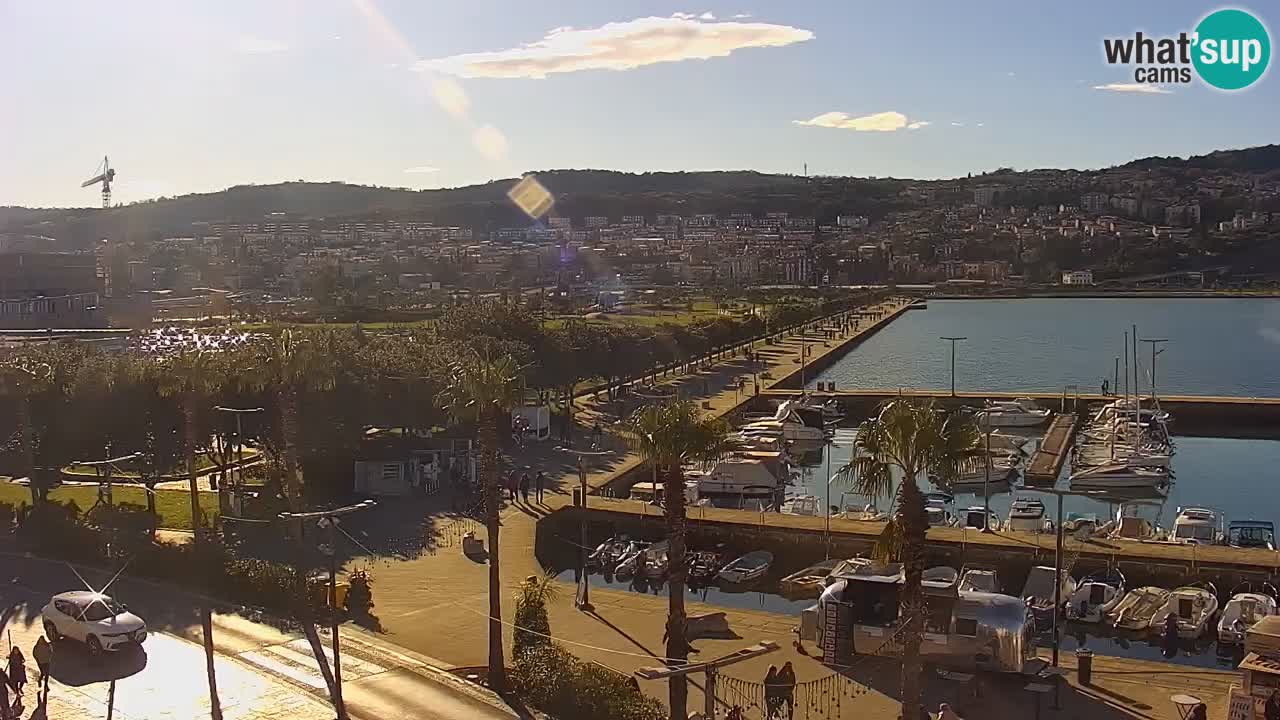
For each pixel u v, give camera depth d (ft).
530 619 134.82
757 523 217.77
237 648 140.05
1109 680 135.44
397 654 139.23
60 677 129.59
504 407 136.26
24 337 451.53
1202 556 190.90
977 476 306.35
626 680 121.70
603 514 226.99
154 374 230.27
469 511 223.10
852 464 104.94
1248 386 543.80
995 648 135.33
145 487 235.61
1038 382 568.41
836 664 141.18
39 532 192.95
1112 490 305.53
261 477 261.24
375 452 249.34
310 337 234.99
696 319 631.56
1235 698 115.24
